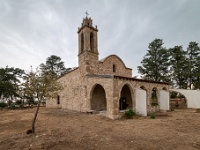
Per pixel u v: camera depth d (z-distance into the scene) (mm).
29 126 9688
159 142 5996
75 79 18984
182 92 21266
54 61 46219
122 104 19828
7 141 6410
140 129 8391
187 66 30359
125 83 14055
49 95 8766
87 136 6828
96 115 13961
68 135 7000
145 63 34500
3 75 34375
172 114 14641
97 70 17516
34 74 8516
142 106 14086
